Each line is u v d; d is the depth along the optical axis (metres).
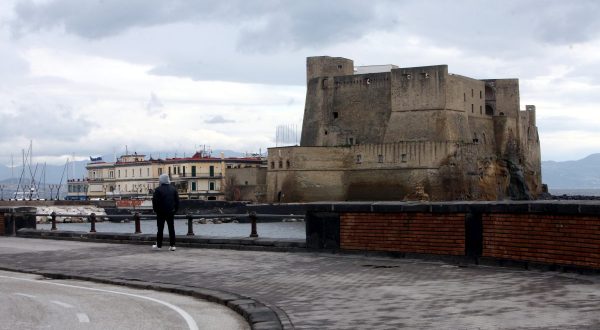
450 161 129.12
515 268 20.05
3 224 41.66
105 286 20.80
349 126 144.62
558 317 13.30
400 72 137.25
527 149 160.50
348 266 22.08
